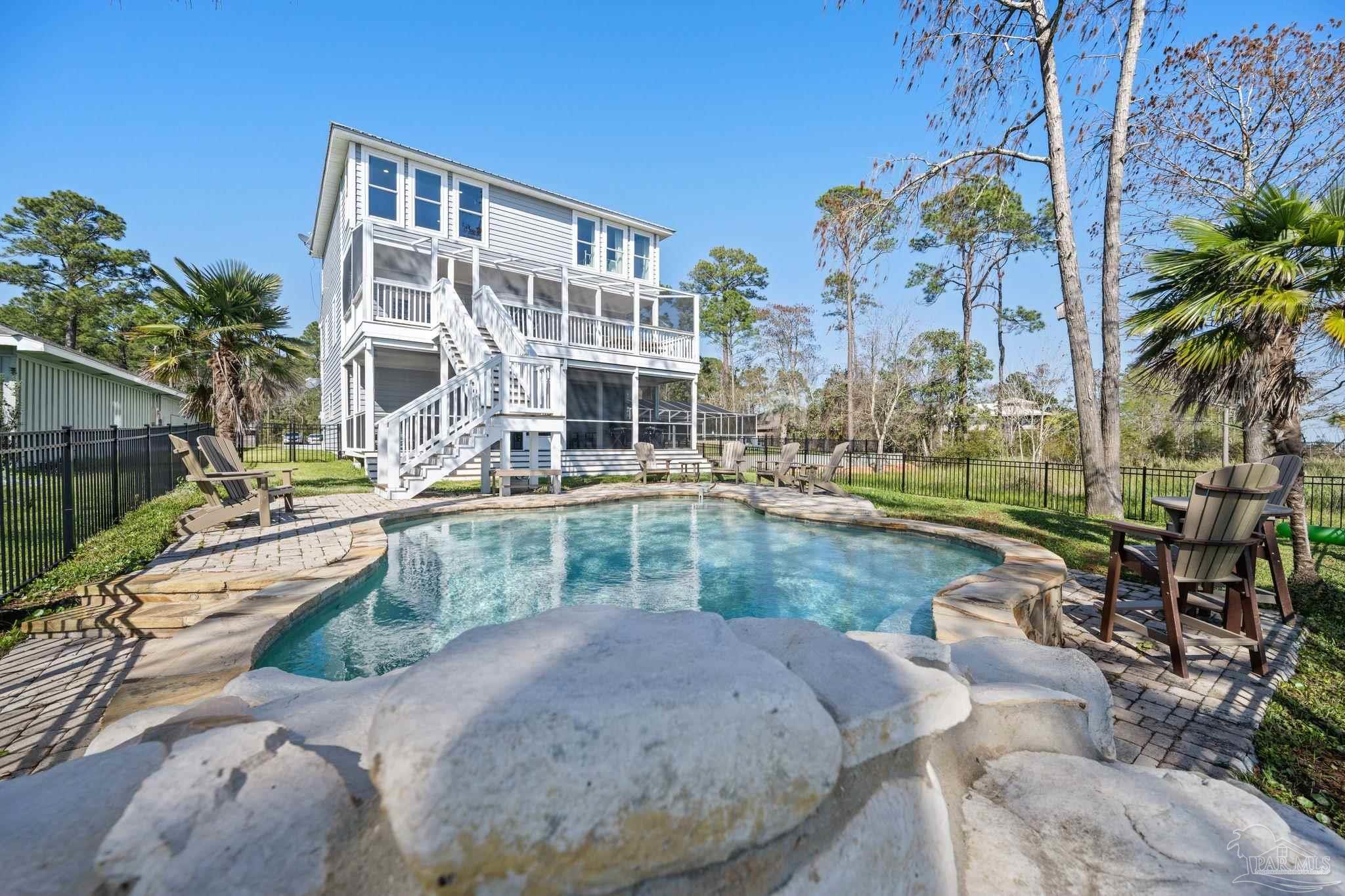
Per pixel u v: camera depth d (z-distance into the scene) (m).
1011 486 11.70
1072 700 1.71
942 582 5.29
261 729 1.05
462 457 9.02
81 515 5.36
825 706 1.10
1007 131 10.14
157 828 0.81
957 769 1.44
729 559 6.09
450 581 5.25
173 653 2.67
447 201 15.22
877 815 1.03
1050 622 3.98
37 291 30.61
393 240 13.66
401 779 0.75
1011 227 23.72
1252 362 4.70
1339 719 2.74
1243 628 3.45
